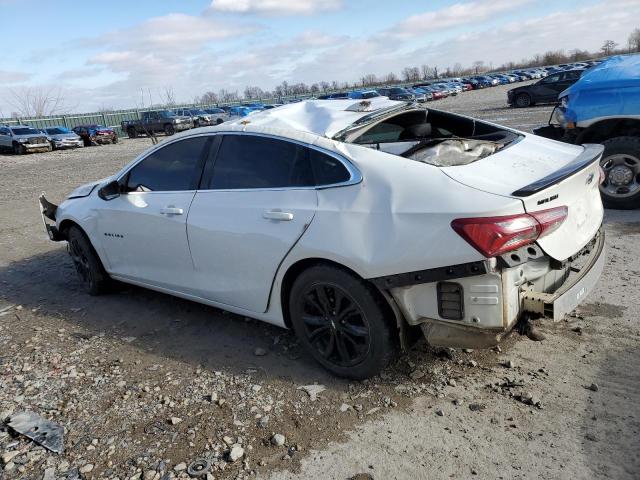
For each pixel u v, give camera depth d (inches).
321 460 99.9
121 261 177.3
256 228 129.9
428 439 103.0
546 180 107.2
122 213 168.2
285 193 127.6
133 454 104.7
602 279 170.9
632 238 208.4
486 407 111.1
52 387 132.3
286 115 144.9
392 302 112.3
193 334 157.5
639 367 120.4
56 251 267.4
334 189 119.3
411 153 121.3
